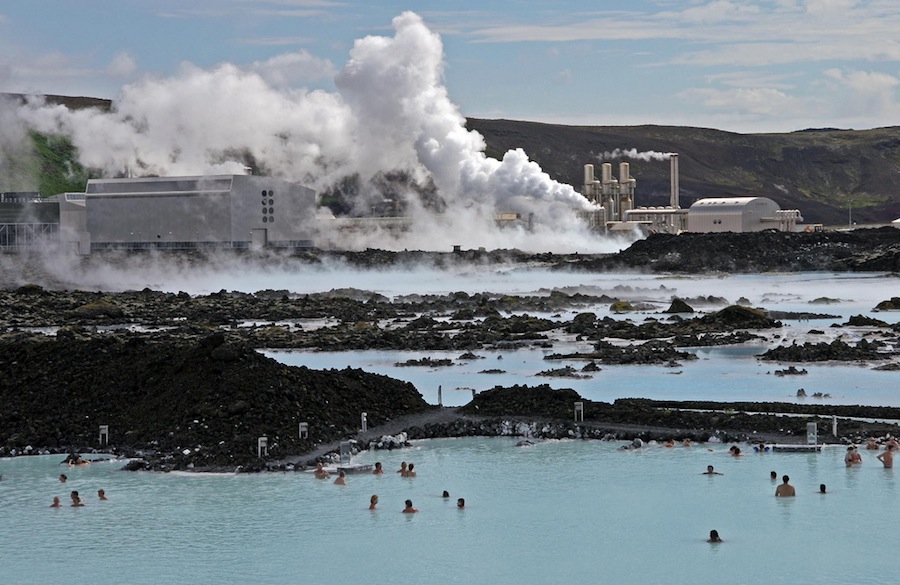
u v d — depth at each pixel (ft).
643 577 152.05
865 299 618.44
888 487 189.67
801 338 421.59
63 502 188.44
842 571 153.07
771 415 239.09
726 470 202.28
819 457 210.59
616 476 200.44
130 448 221.25
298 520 177.58
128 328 487.61
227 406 225.15
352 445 221.87
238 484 198.08
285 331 451.94
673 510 180.04
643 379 320.09
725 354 380.78
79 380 245.24
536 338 435.12
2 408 239.30
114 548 165.68
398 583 151.33
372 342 419.13
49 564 160.25
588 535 169.07
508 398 252.42
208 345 241.76
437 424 237.45
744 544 163.84
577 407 239.91
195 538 169.99
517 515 178.91
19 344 261.65
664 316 530.27
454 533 171.01
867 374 325.62
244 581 153.28
